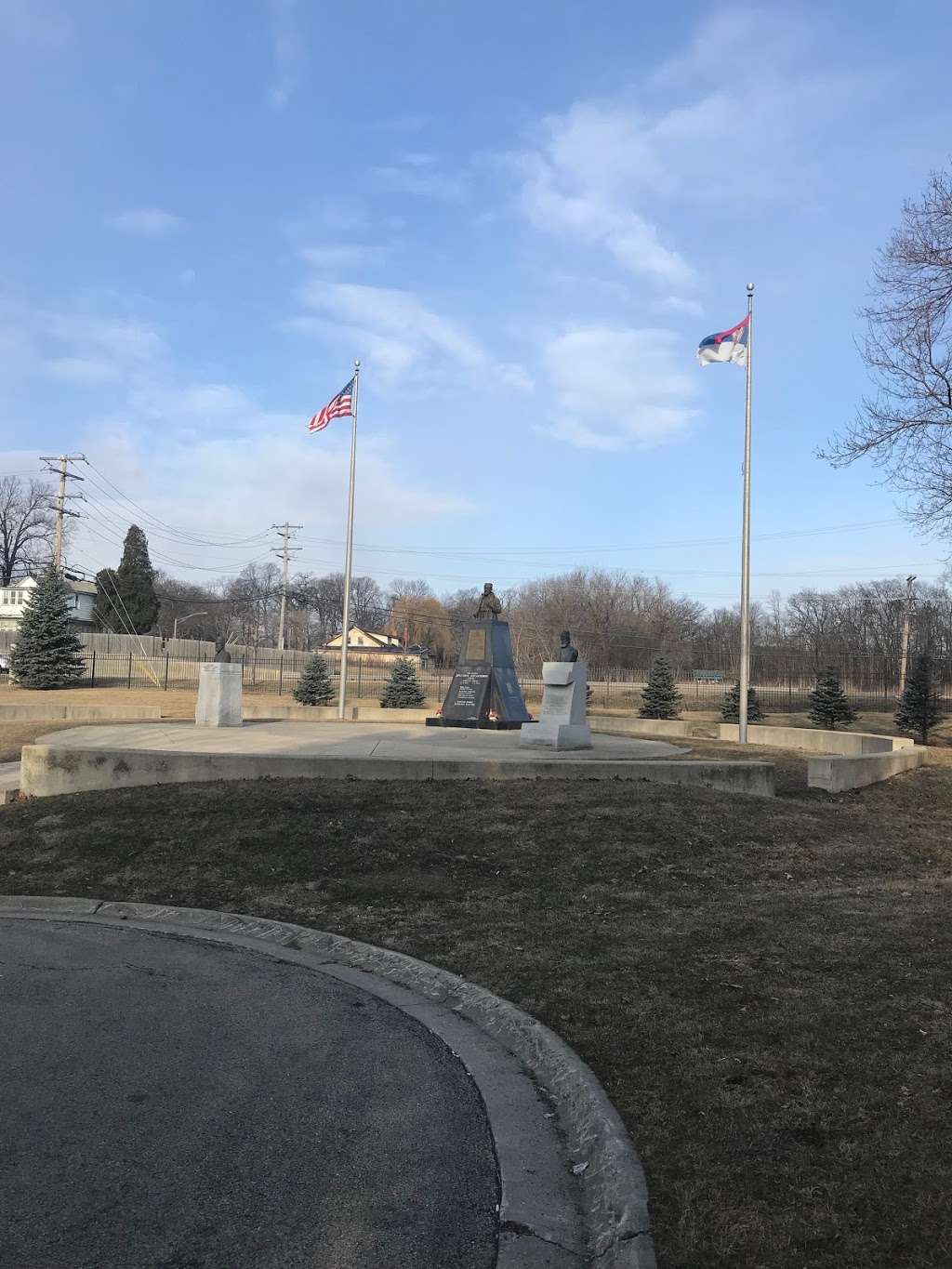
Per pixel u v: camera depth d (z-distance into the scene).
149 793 11.65
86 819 10.86
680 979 5.90
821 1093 4.11
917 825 12.93
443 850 9.80
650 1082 4.35
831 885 9.02
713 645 95.56
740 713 23.41
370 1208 3.46
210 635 115.19
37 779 12.37
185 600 113.06
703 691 60.53
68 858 9.84
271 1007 5.85
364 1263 3.10
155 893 8.88
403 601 119.50
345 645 29.47
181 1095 4.46
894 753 17.81
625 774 12.97
